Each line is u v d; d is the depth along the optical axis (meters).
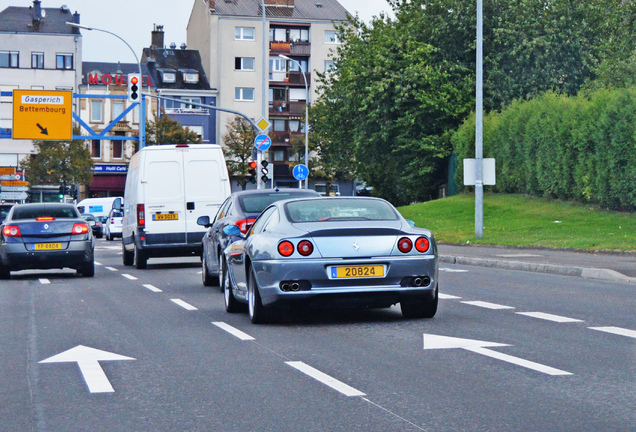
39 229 25.05
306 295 13.05
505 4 63.22
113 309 16.61
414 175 64.62
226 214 20.48
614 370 9.49
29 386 9.22
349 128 70.69
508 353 10.69
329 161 101.44
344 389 8.72
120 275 26.34
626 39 54.62
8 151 108.94
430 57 63.31
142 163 28.62
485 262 27.66
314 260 13.05
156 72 116.75
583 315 14.41
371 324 13.66
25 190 91.56
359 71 64.56
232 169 111.56
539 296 17.66
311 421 7.41
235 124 112.69
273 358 10.68
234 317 15.14
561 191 46.84
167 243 28.61
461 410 7.70
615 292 18.30
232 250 15.54
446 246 36.47
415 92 61.84
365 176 75.38
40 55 111.25
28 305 17.62
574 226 38.41
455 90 61.69
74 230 25.34
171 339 12.49
